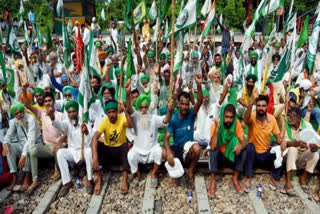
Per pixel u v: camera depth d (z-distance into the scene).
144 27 10.38
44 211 4.42
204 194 4.68
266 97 4.64
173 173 4.73
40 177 5.27
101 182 4.88
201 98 4.70
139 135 4.81
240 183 5.00
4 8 25.58
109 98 5.91
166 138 4.79
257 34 18.67
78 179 4.95
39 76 8.94
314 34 5.23
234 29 23.25
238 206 4.53
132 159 4.77
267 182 5.03
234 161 4.83
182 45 5.22
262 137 4.83
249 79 5.71
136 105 4.75
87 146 4.89
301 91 6.21
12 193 4.90
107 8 23.17
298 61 9.07
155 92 6.52
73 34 12.90
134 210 4.50
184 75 8.54
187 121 4.90
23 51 7.54
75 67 7.82
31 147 4.84
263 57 8.94
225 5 24.61
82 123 4.67
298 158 4.84
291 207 4.52
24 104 5.28
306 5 20.64
